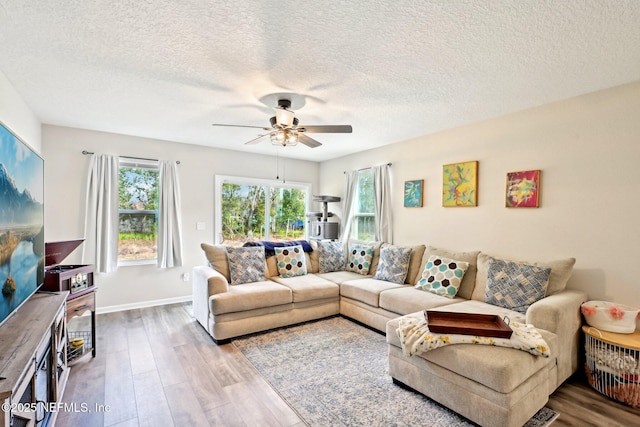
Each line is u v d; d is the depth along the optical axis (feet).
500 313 8.70
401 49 6.60
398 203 14.64
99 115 10.96
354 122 11.68
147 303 14.17
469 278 10.85
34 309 6.62
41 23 5.73
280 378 8.17
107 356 9.29
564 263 8.89
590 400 7.21
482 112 10.53
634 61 7.02
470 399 6.25
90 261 12.62
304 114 10.76
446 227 12.60
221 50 6.67
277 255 14.06
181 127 12.44
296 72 7.64
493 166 11.09
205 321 11.07
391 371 7.89
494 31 5.93
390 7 5.24
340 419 6.56
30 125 10.28
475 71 7.57
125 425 6.31
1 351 4.69
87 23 5.73
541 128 9.84
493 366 5.89
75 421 6.41
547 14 5.40
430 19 5.57
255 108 10.19
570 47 6.46
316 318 12.48
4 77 7.85
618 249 8.34
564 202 9.34
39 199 7.47
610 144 8.48
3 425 3.67
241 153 16.94
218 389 7.64
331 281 13.41
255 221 17.63
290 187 18.99
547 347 6.31
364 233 16.84
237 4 5.18
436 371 6.88
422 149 13.57
